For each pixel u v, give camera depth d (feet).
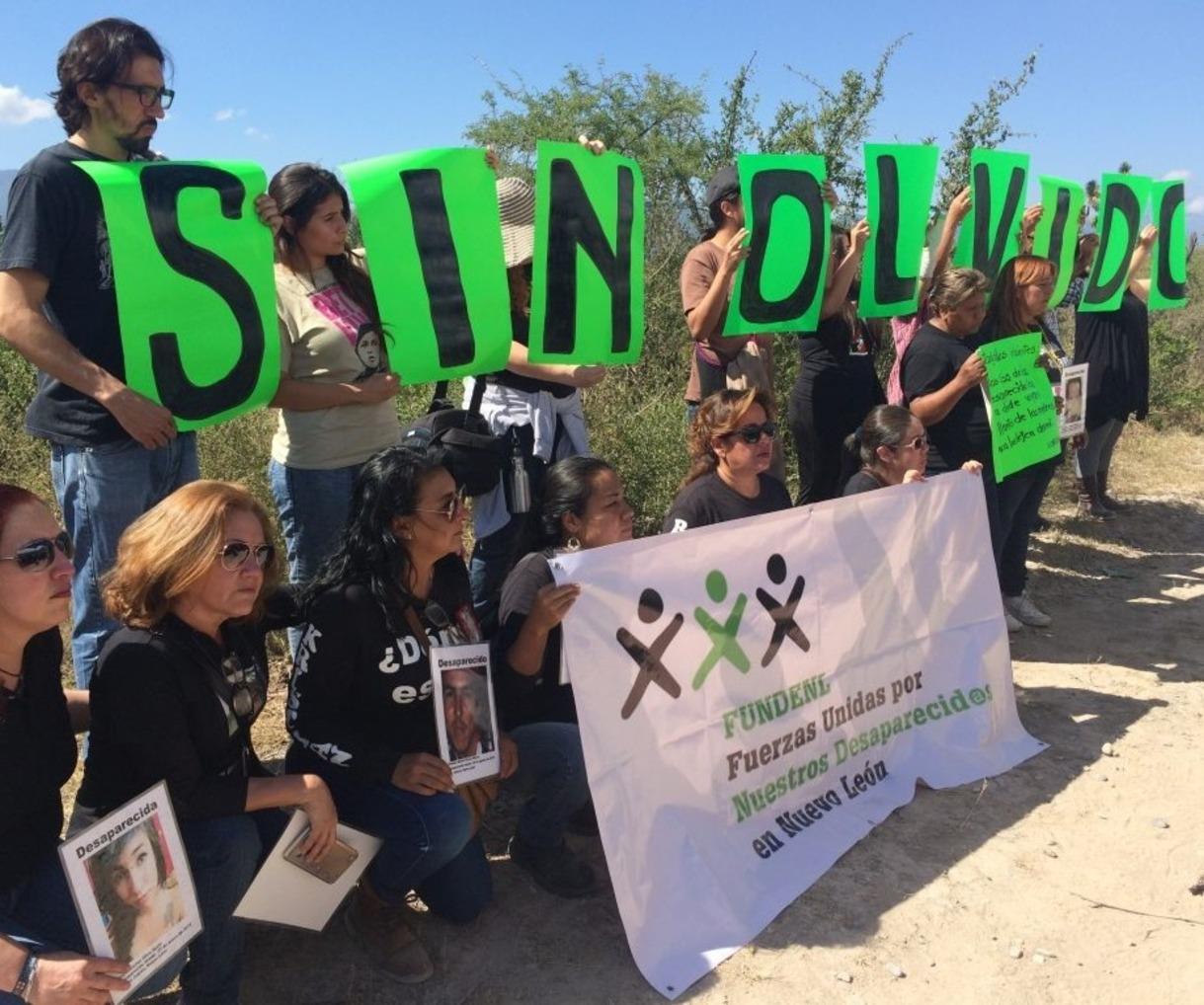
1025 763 14.01
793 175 14.51
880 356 25.52
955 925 10.58
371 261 11.18
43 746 7.74
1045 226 19.04
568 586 9.90
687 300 15.64
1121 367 24.18
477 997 9.41
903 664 13.34
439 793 9.54
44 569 7.18
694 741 10.88
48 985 6.77
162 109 9.96
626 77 46.37
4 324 9.27
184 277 9.96
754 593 11.50
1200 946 10.38
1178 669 17.38
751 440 13.05
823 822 11.99
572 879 10.79
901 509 13.32
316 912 9.09
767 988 9.60
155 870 7.36
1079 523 25.53
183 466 10.80
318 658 9.34
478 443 12.58
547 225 12.36
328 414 12.08
